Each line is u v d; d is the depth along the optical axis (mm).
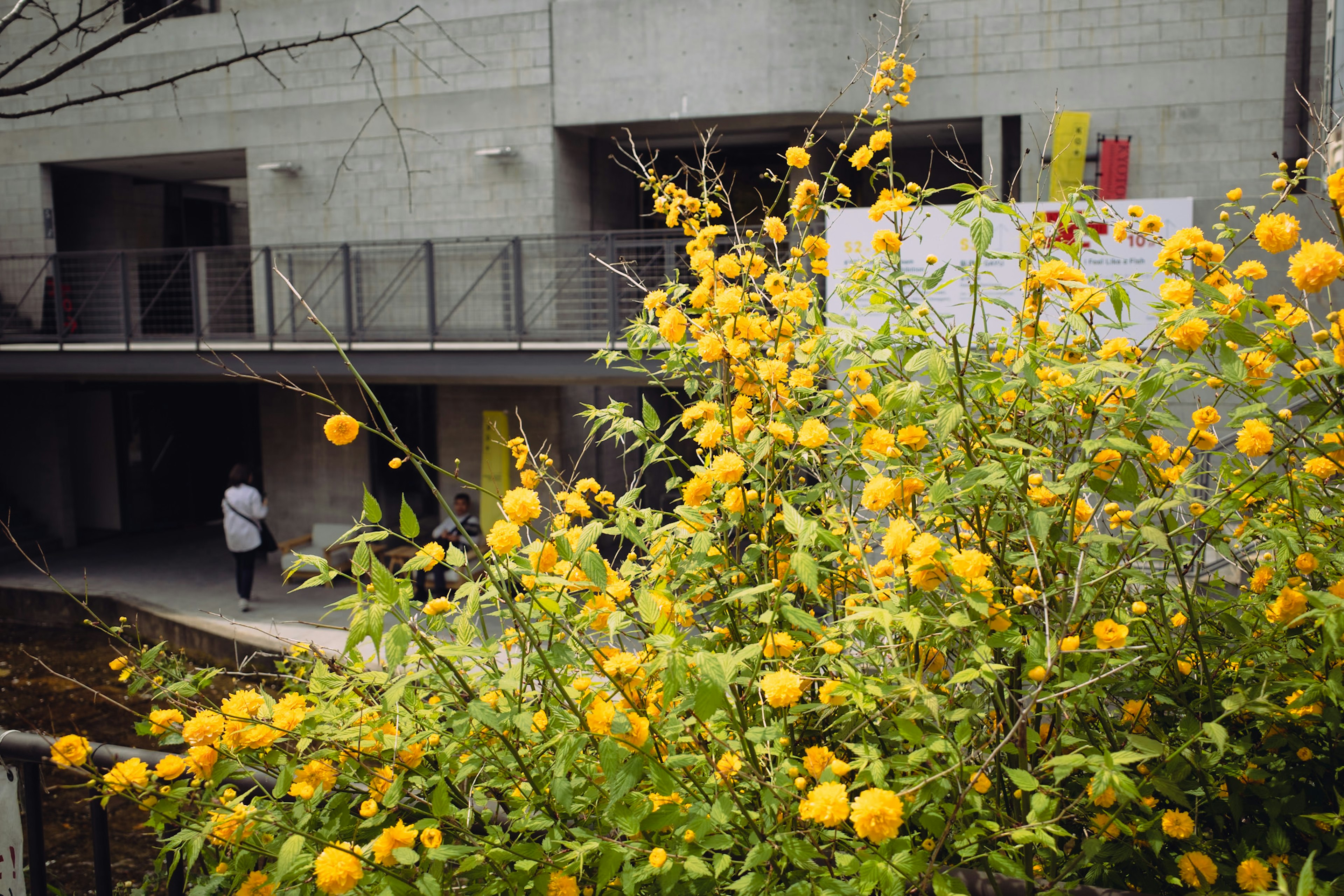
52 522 12906
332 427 1255
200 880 1495
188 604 9531
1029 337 1714
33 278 12188
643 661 1242
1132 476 1403
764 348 1961
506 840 1270
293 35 10875
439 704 1443
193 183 14156
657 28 9641
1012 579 1464
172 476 14430
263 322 11281
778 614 1338
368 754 1331
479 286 10500
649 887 1290
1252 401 1498
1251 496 1488
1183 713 1516
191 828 1301
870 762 1165
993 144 9258
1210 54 8742
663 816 1181
